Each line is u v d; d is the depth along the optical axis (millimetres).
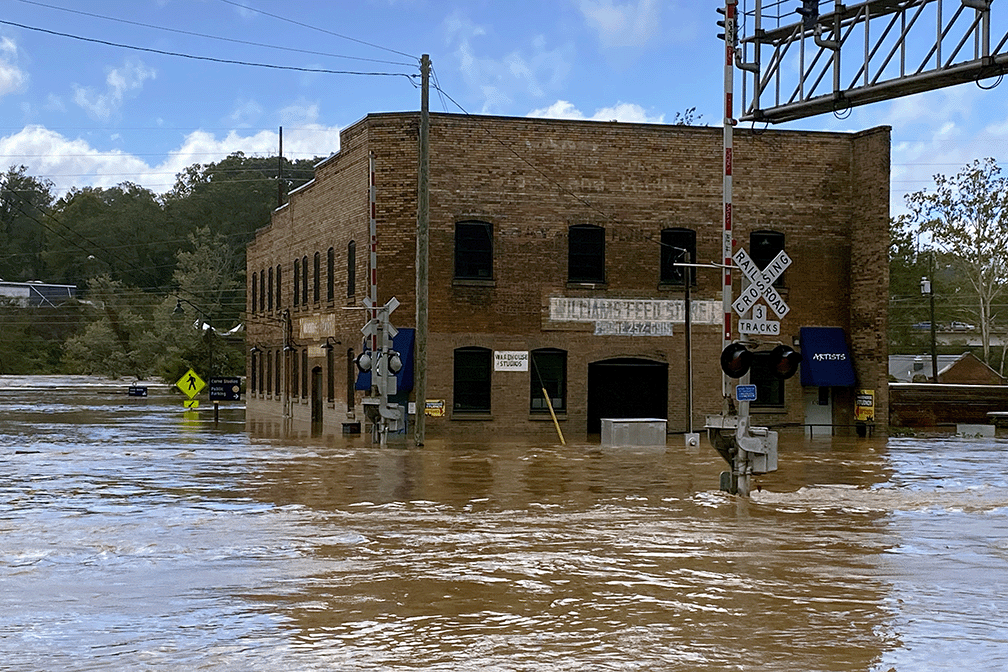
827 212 38875
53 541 13922
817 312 38844
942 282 84125
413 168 36125
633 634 9273
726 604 10422
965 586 11289
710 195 37875
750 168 38250
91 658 8492
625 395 37938
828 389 39438
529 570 12062
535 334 36594
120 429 41406
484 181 36344
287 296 51125
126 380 113875
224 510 16969
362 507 17359
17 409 59594
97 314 120750
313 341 45969
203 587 11148
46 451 29266
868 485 21266
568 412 36781
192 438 35594
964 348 83312
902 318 82250
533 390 36875
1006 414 40906
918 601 10570
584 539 14195
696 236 37781
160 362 105438
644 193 37375
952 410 41844
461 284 36094
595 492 19594
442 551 13250
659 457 27547
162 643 8953
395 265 36219
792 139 38562
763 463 19234
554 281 36781
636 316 37312
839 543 13977
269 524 15469
